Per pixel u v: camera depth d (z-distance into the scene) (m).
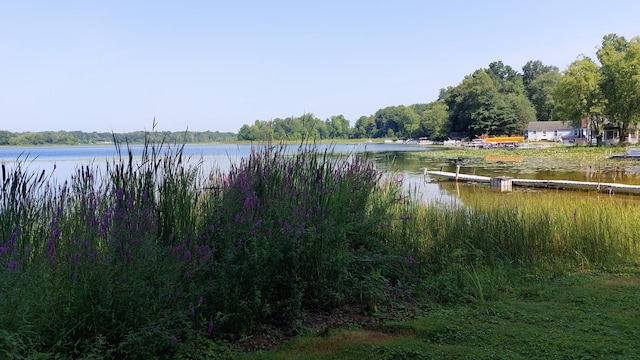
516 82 124.75
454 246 6.22
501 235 6.56
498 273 5.61
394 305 4.71
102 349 3.22
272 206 4.60
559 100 54.56
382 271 5.32
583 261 6.28
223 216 4.43
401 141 126.81
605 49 50.47
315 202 5.02
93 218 3.80
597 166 30.94
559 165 32.69
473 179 23.53
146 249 3.48
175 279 3.61
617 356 3.49
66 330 3.21
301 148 6.05
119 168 4.43
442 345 3.77
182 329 3.52
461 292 5.03
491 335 3.93
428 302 4.80
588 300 4.77
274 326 4.14
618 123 51.16
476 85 102.38
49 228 3.98
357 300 4.75
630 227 7.37
